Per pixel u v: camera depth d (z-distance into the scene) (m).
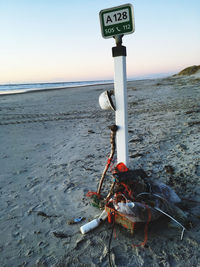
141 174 1.88
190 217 1.86
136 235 1.73
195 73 27.83
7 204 2.37
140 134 4.58
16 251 1.70
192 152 3.27
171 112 6.48
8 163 3.61
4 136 5.34
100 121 6.41
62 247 1.70
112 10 1.69
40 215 2.13
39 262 1.57
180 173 2.66
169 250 1.56
